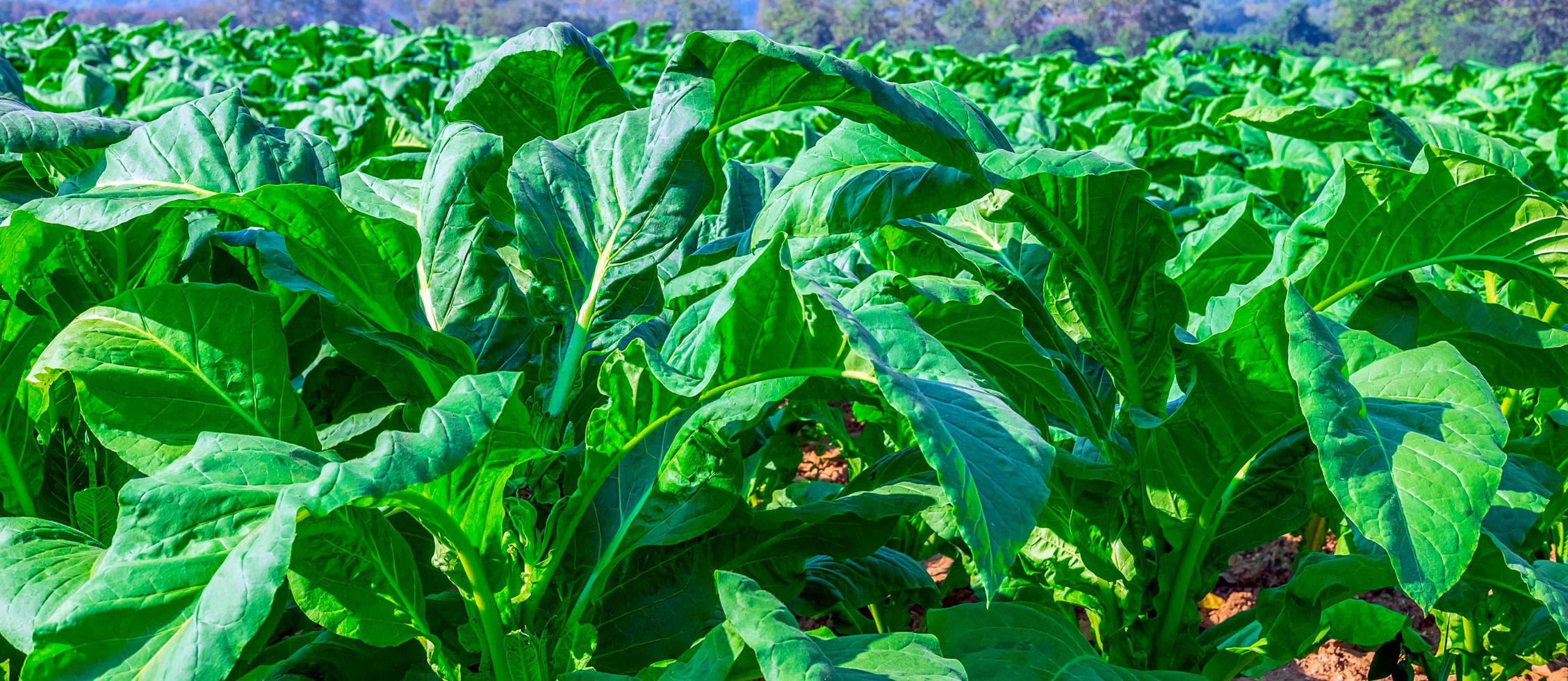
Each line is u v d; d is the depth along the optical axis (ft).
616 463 5.04
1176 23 228.22
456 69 36.63
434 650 4.98
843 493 6.88
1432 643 9.20
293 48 40.52
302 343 6.91
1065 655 5.51
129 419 5.01
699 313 5.12
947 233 7.19
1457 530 4.45
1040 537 6.70
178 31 52.26
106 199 5.23
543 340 5.65
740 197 8.04
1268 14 394.93
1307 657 9.14
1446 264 6.81
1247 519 6.26
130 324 5.10
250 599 3.63
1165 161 15.39
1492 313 6.98
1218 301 7.01
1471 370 5.19
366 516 4.58
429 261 5.65
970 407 4.34
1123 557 6.48
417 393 5.74
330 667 5.35
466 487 4.58
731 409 5.13
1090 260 6.29
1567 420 7.14
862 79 5.33
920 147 5.70
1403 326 7.02
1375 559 5.94
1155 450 6.16
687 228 5.54
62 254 6.03
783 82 5.55
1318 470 6.35
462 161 5.63
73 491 6.22
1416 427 4.93
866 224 5.92
